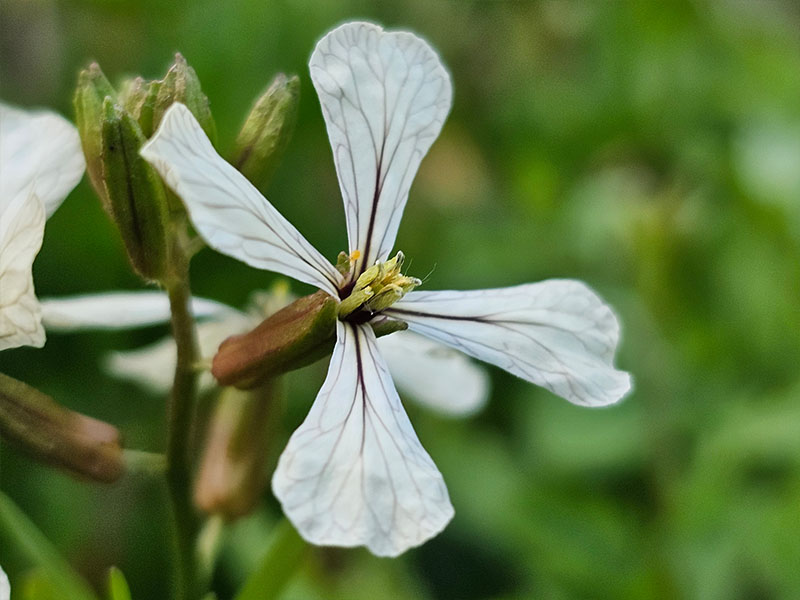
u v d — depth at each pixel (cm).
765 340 11
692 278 12
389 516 6
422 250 13
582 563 10
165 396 11
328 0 13
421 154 7
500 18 15
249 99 13
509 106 15
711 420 11
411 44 7
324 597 10
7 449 10
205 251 11
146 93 7
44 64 14
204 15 13
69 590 7
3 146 7
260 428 8
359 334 7
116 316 8
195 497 8
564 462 11
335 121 7
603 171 14
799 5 18
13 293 6
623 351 11
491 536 11
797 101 14
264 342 7
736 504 10
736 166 12
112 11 13
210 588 11
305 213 12
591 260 13
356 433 6
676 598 10
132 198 6
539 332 7
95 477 7
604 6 15
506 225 13
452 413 9
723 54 15
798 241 12
